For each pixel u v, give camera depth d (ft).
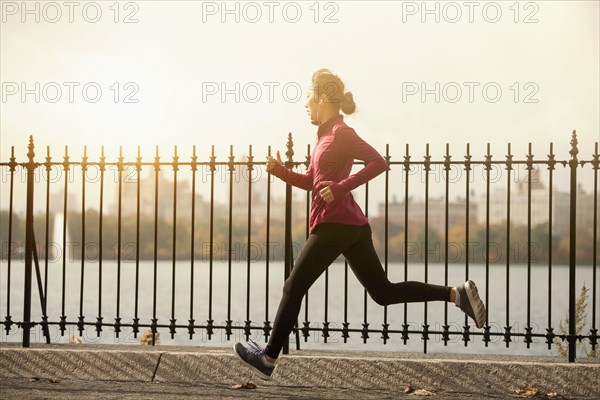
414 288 27.50
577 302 37.70
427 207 32.63
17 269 334.65
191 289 33.81
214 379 32.07
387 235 32.89
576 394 30.55
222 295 254.06
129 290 261.03
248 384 31.37
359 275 27.53
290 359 32.14
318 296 277.03
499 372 31.07
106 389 30.40
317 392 30.58
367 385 31.50
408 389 30.94
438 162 32.68
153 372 32.42
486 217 32.40
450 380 31.17
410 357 32.83
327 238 26.55
